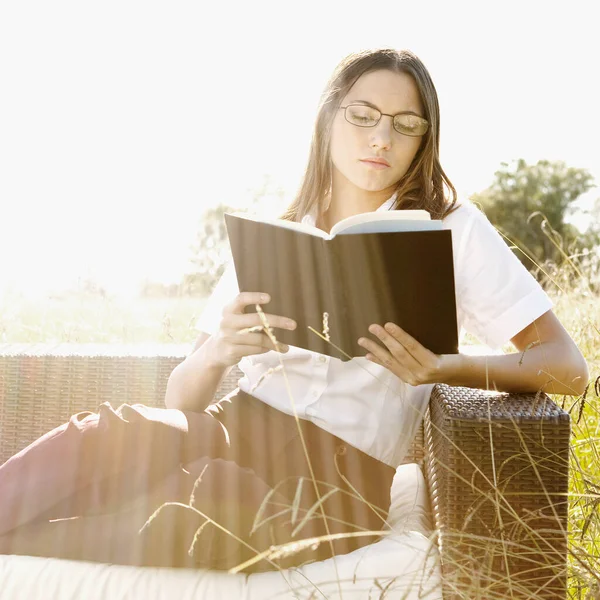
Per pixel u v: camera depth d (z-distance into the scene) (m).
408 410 1.98
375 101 1.98
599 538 1.79
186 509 1.63
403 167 2.03
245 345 1.83
